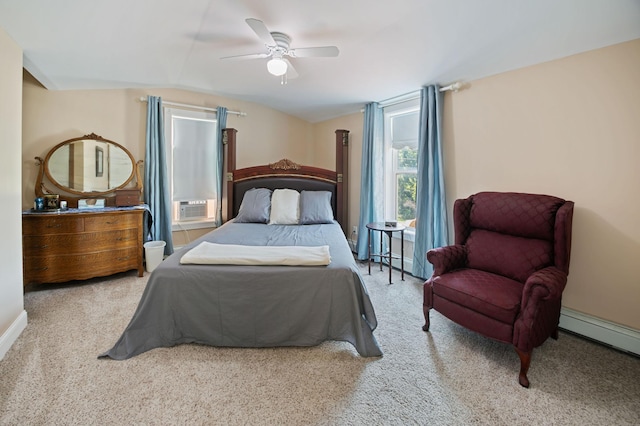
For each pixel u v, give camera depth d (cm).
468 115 295
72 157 340
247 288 196
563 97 229
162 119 383
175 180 411
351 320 199
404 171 385
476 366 187
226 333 200
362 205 414
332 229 328
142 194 384
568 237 201
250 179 423
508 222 229
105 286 314
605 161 210
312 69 315
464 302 200
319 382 172
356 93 372
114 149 363
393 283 332
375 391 165
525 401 158
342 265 204
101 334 218
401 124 384
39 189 326
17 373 174
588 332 220
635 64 196
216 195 442
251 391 164
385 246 402
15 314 214
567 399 160
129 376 174
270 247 233
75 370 178
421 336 222
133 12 204
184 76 350
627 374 181
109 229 324
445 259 230
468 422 144
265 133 483
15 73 218
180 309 199
